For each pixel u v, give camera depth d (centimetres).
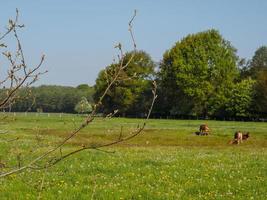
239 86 11631
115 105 11781
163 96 12412
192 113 11981
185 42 12025
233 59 12062
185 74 11519
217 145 4884
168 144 4897
